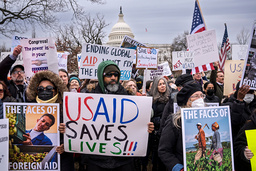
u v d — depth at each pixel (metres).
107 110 3.15
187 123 2.67
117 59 5.16
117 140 3.16
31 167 3.15
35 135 3.14
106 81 3.29
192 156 2.64
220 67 9.56
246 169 3.06
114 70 3.27
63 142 3.29
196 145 2.67
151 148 4.99
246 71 3.53
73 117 3.16
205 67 6.54
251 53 3.52
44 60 4.29
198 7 7.03
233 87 5.39
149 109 3.17
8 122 2.87
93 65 5.05
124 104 3.15
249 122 2.96
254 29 3.50
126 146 3.16
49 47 4.26
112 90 3.29
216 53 6.04
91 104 3.15
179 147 2.73
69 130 3.16
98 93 3.37
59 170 3.17
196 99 2.85
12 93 4.18
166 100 5.02
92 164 3.19
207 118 2.74
